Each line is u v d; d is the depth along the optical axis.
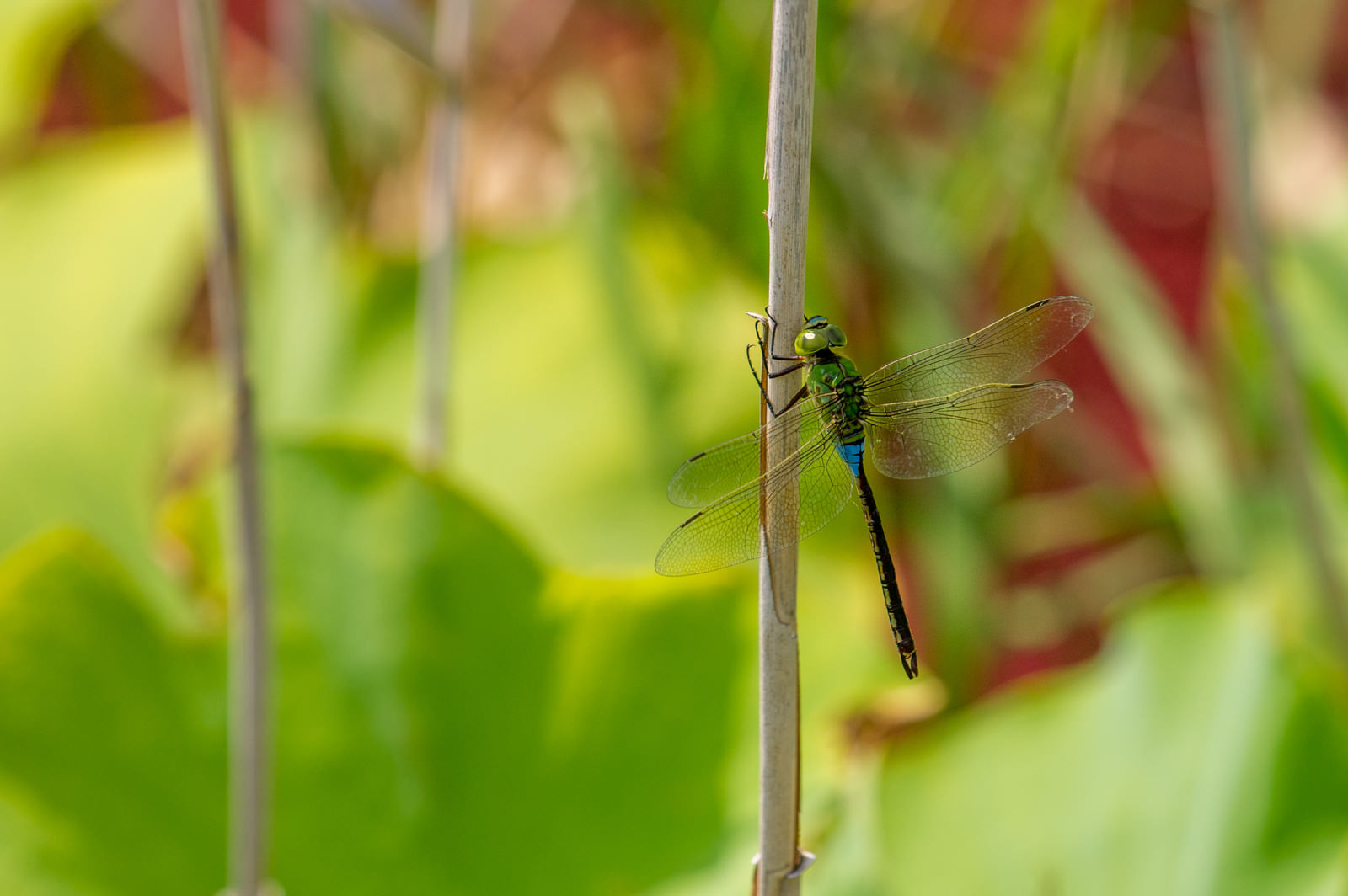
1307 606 1.96
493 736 1.90
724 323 1.98
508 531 1.90
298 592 1.90
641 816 1.89
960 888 1.89
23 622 1.89
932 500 1.98
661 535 1.95
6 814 1.88
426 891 1.89
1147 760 1.90
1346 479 1.97
